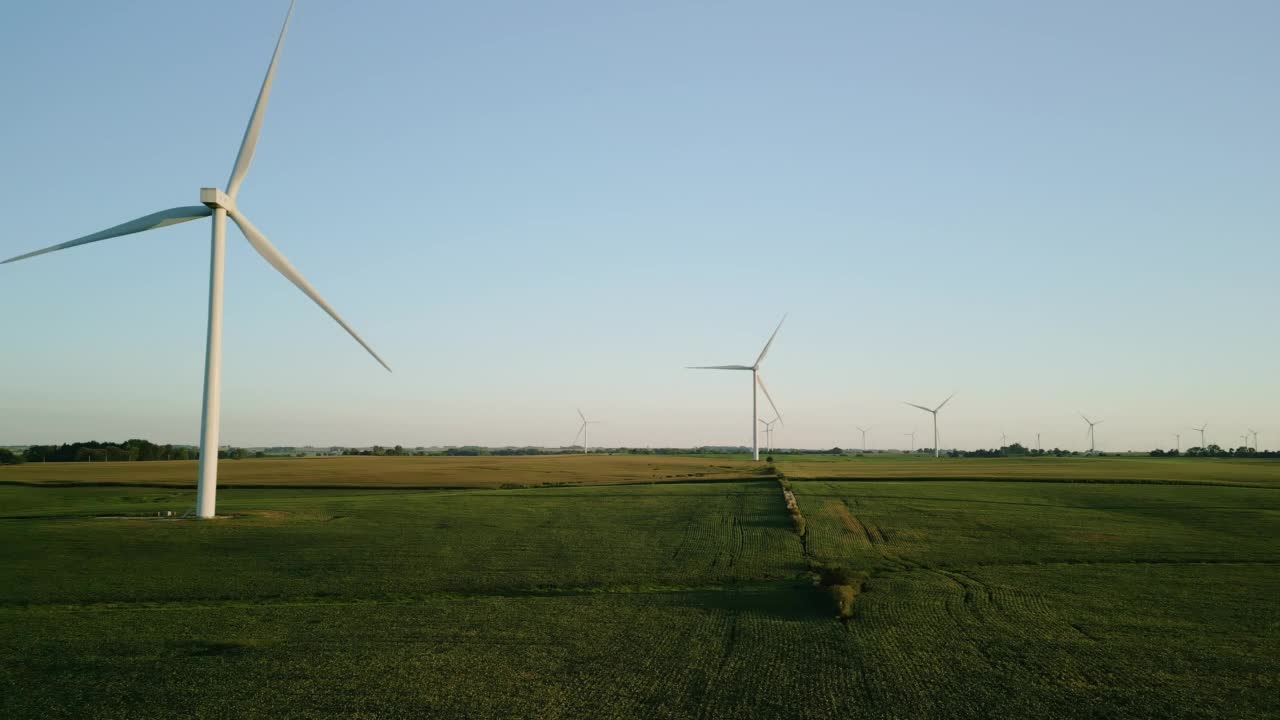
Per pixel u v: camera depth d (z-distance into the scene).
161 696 21.56
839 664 23.98
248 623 29.42
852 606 31.33
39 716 20.20
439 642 26.72
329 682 22.59
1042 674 22.98
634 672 23.34
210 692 21.83
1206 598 32.81
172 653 25.50
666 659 24.62
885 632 27.61
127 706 20.83
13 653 25.52
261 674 23.33
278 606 32.31
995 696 21.19
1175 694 21.34
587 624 29.09
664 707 20.48
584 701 20.98
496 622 29.44
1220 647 25.67
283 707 20.67
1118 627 28.19
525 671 23.52
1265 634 27.28
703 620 29.59
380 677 23.02
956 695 21.27
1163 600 32.41
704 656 24.92
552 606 32.12
